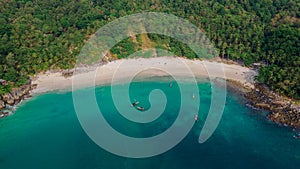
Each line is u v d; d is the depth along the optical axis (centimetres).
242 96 17188
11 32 19738
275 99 16712
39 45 19562
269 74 17538
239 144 13588
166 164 12319
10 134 14150
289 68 17538
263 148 13400
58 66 19038
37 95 16950
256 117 15412
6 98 16312
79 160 12481
